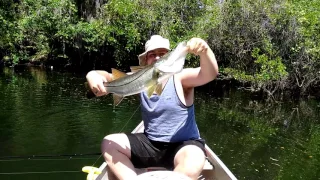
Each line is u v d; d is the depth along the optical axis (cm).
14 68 2066
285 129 1006
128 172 306
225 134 927
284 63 1539
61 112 1073
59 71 2025
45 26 2112
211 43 1620
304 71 1522
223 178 360
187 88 324
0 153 734
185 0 1717
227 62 1670
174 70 272
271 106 1352
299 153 794
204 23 1603
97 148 781
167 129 316
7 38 2045
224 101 1384
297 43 1511
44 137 844
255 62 1481
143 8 1762
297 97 1555
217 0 1672
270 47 1505
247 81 1616
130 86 287
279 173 675
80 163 695
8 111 1070
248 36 1582
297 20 1506
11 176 625
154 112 318
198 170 290
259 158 754
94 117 1030
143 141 321
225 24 1595
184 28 1695
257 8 1564
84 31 1984
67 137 847
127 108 1148
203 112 1174
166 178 259
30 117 1011
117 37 1908
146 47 338
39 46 2209
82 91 1423
